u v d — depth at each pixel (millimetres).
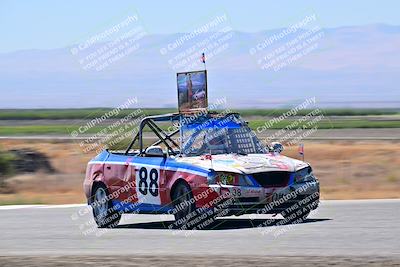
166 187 16938
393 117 126938
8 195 30281
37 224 18203
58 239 15680
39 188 32625
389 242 13836
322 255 12555
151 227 17625
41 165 39250
